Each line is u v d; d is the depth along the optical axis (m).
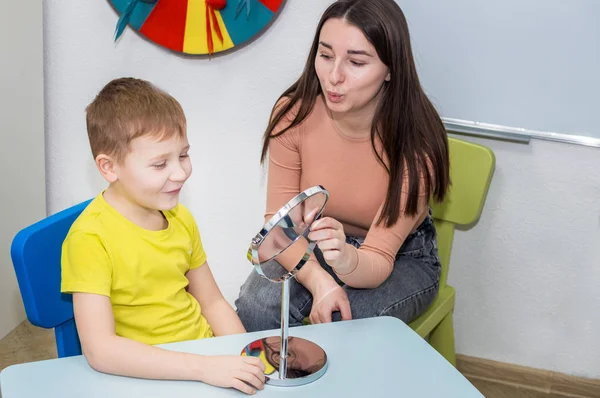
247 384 0.91
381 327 1.09
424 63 1.80
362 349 1.02
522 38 1.72
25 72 1.90
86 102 2.03
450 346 1.77
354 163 1.50
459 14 1.74
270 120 1.58
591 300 1.90
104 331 1.02
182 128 1.16
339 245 1.15
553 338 1.96
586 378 1.97
